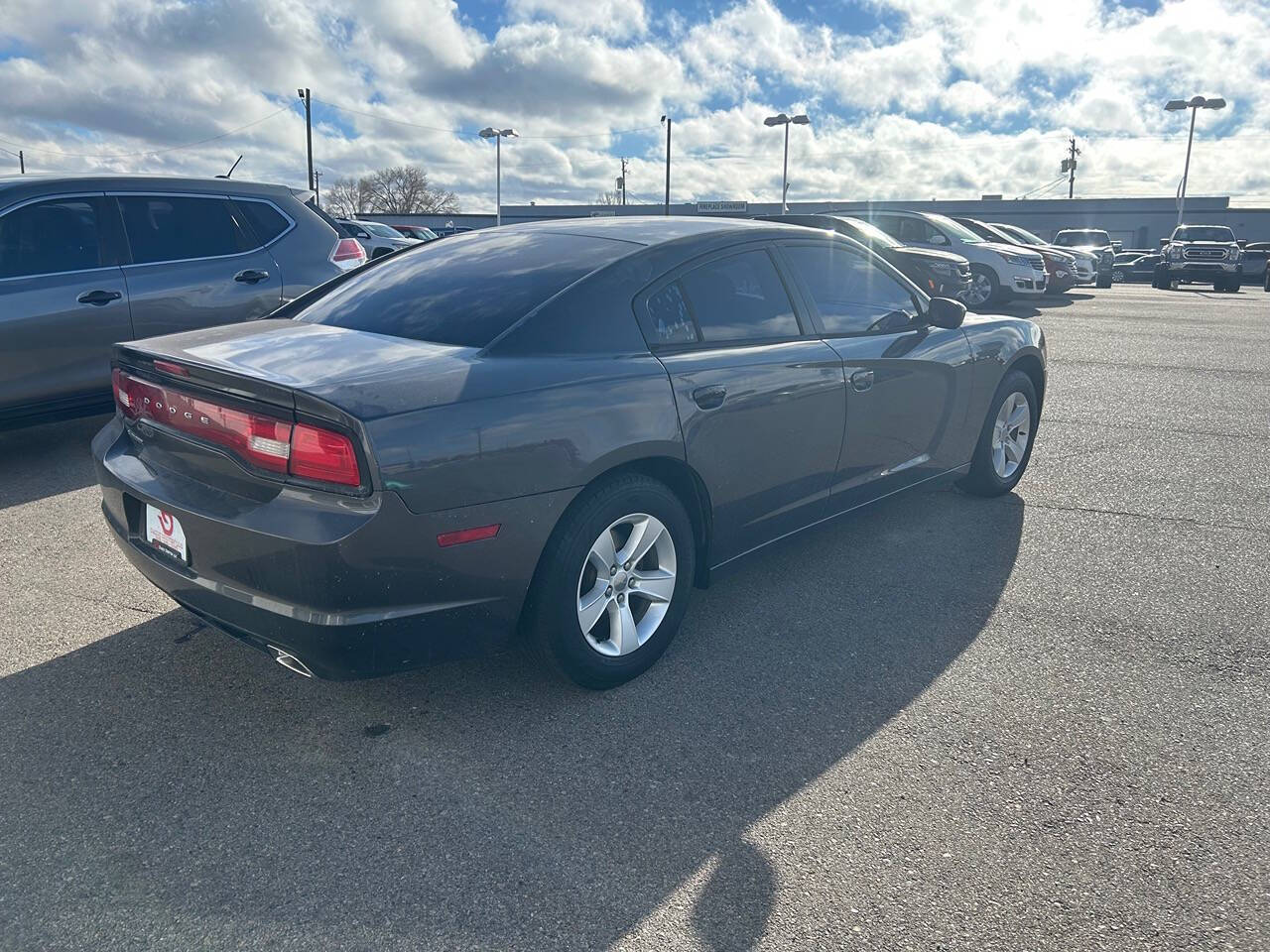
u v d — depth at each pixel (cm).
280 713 291
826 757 270
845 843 233
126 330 565
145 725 284
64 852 229
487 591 265
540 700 300
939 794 252
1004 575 404
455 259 349
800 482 361
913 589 388
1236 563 418
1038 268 1584
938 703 299
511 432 261
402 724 286
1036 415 521
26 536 441
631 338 305
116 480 293
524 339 286
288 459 248
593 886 219
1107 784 257
